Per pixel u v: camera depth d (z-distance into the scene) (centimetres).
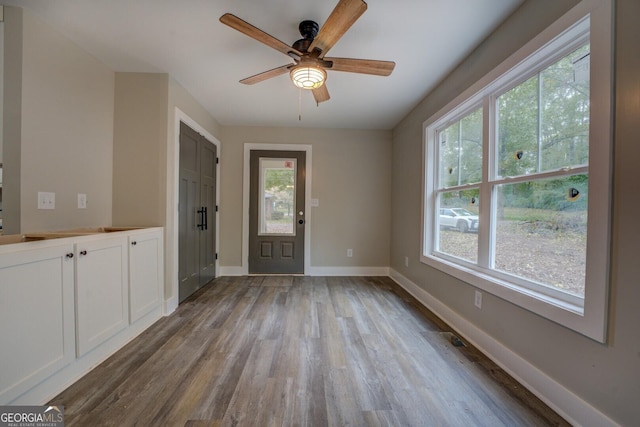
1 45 169
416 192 313
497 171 194
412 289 319
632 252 105
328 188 405
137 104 247
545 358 142
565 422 127
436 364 174
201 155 327
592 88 119
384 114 346
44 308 134
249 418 128
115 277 185
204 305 276
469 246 226
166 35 195
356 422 126
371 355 184
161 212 249
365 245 409
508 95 184
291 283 361
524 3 159
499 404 139
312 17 174
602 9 114
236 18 141
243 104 318
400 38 193
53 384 141
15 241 162
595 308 116
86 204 220
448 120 261
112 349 185
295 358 180
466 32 187
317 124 389
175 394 143
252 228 400
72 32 192
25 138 174
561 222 144
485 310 189
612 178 111
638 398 102
